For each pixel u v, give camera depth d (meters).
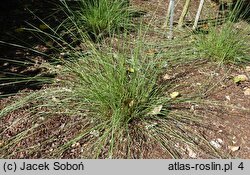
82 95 1.05
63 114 1.07
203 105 1.14
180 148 0.99
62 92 1.11
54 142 1.00
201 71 1.29
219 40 1.34
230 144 1.02
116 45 1.37
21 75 1.13
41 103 1.11
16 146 0.98
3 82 1.18
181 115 1.08
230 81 1.25
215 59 1.35
